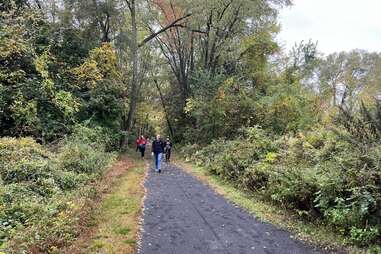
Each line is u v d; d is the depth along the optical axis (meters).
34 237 6.15
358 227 7.09
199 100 24.70
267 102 22.42
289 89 23.73
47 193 9.18
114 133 25.08
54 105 19.22
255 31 29.59
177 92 38.25
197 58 34.44
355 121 8.79
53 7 23.56
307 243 7.05
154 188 12.61
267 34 30.48
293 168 9.76
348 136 8.65
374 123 8.39
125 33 28.27
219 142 20.98
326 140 10.88
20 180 9.41
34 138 17.19
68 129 18.62
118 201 10.02
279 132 20.48
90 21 25.02
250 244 6.96
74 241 6.58
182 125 35.53
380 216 6.91
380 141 7.94
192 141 27.64
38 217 7.16
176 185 13.42
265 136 16.73
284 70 31.70
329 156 9.52
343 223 7.34
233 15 28.03
